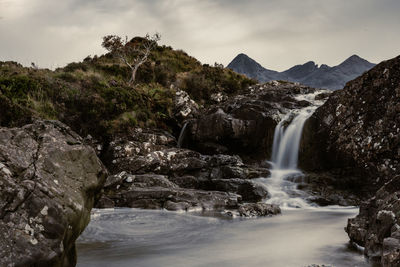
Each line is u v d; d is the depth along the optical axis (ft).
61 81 59.16
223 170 46.34
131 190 35.78
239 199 36.40
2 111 47.11
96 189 13.08
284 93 68.54
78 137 14.07
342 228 23.66
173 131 65.21
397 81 41.14
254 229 23.68
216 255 16.26
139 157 48.47
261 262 14.85
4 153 11.12
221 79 91.20
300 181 44.45
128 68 84.84
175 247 18.10
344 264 13.93
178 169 48.37
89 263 14.69
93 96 57.00
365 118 43.42
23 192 10.14
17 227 9.64
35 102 51.88
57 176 11.67
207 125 57.98
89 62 86.07
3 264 8.95
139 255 16.24
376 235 14.16
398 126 38.75
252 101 62.75
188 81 85.76
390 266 10.55
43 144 12.30
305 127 51.67
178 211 32.22
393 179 16.39
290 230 23.18
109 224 24.90
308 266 13.73
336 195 40.01
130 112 59.88
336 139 46.52
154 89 72.74
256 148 56.03
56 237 10.23
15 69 66.90
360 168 41.60
